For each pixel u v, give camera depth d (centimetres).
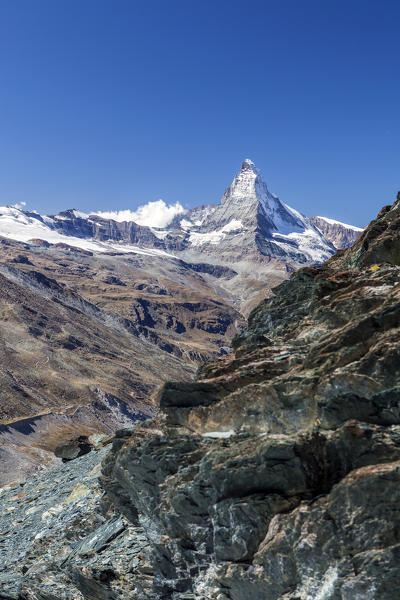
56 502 3011
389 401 1216
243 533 1225
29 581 2086
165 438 1552
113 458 1906
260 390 1434
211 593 1333
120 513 1972
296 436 1248
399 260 1934
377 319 1383
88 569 1695
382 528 1026
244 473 1255
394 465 1060
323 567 1072
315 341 1650
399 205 2259
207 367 1836
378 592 984
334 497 1090
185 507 1387
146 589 1558
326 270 2194
